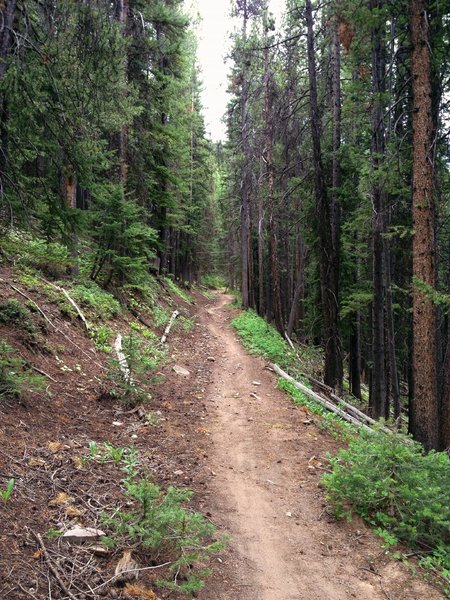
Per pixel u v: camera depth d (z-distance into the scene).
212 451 7.25
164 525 4.03
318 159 12.98
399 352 17.16
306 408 10.30
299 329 30.58
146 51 17.36
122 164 16.77
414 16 8.29
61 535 3.86
